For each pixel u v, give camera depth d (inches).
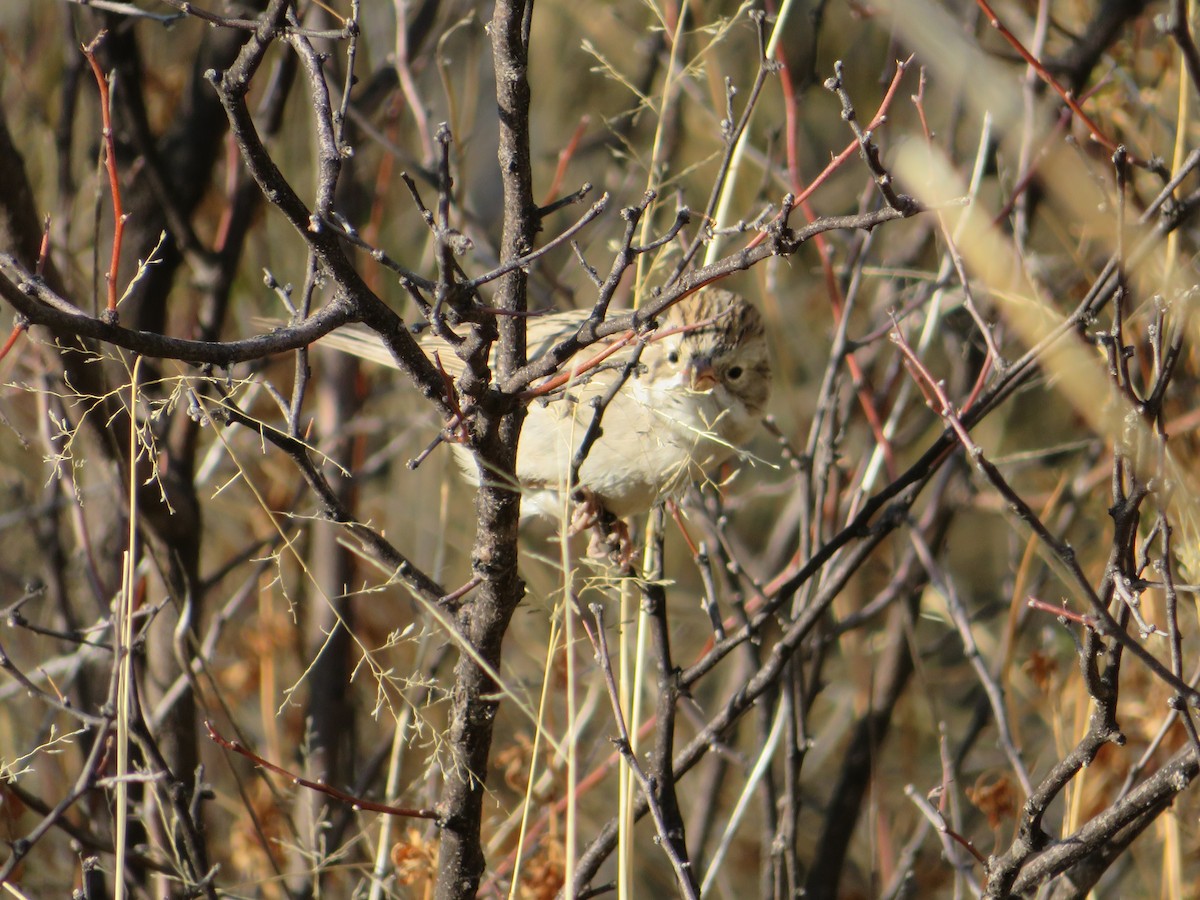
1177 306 200.1
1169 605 187.2
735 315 327.9
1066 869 210.7
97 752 238.2
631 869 209.2
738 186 430.9
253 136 157.6
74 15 360.8
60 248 339.3
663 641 250.7
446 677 405.4
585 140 475.8
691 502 319.3
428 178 357.1
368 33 452.8
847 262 358.0
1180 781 194.9
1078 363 169.5
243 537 435.8
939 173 168.6
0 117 253.8
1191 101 304.0
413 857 266.5
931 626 491.8
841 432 315.9
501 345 199.5
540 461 309.0
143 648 283.1
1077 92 325.4
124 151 363.6
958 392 380.8
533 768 201.2
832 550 252.4
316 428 432.8
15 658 397.4
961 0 376.8
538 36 494.9
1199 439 272.1
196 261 362.9
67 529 418.3
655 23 412.5
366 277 417.7
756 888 418.0
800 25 485.1
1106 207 217.6
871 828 338.3
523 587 206.7
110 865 298.8
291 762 380.2
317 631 391.9
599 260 448.8
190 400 195.0
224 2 361.7
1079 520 416.8
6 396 383.6
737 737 442.9
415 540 452.4
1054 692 326.0
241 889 340.2
